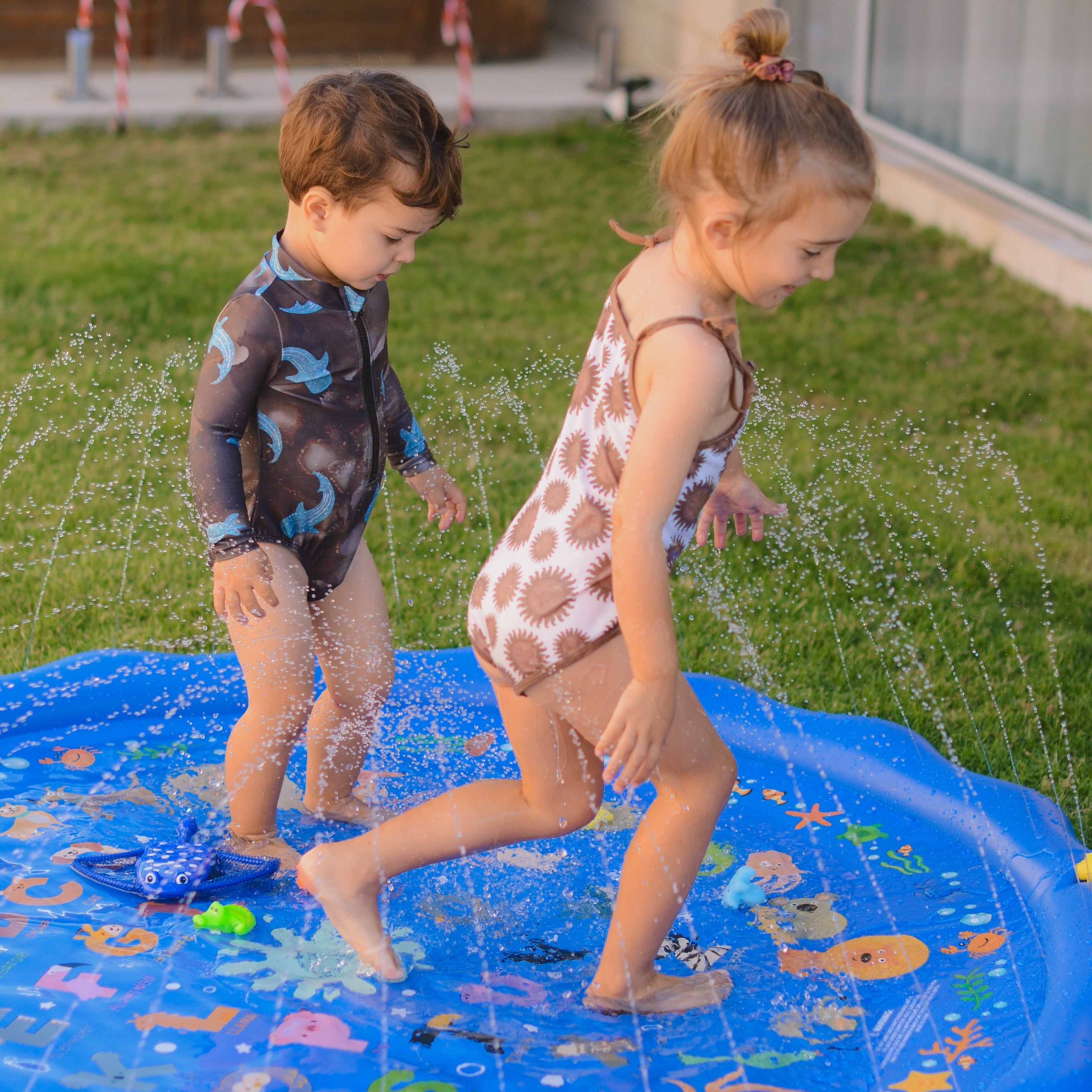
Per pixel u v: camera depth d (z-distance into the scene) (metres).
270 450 2.24
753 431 4.73
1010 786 2.56
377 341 2.30
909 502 4.26
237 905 2.14
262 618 2.19
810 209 1.72
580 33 11.93
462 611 3.43
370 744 2.49
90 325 5.50
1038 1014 1.86
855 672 3.25
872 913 2.22
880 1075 1.80
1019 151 7.00
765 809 2.59
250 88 9.92
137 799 2.50
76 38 9.14
